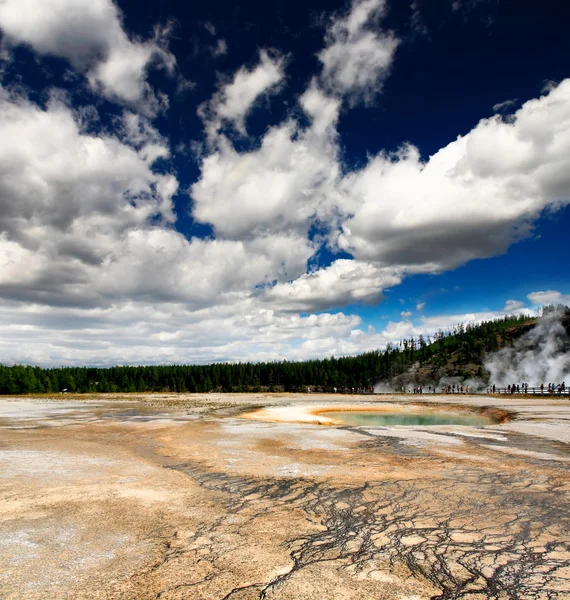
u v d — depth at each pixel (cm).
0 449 1466
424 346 14100
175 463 1210
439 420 3150
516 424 2200
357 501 830
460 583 499
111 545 607
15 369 8731
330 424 2758
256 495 873
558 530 671
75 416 2988
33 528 673
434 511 767
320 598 462
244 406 4141
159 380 10938
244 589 482
